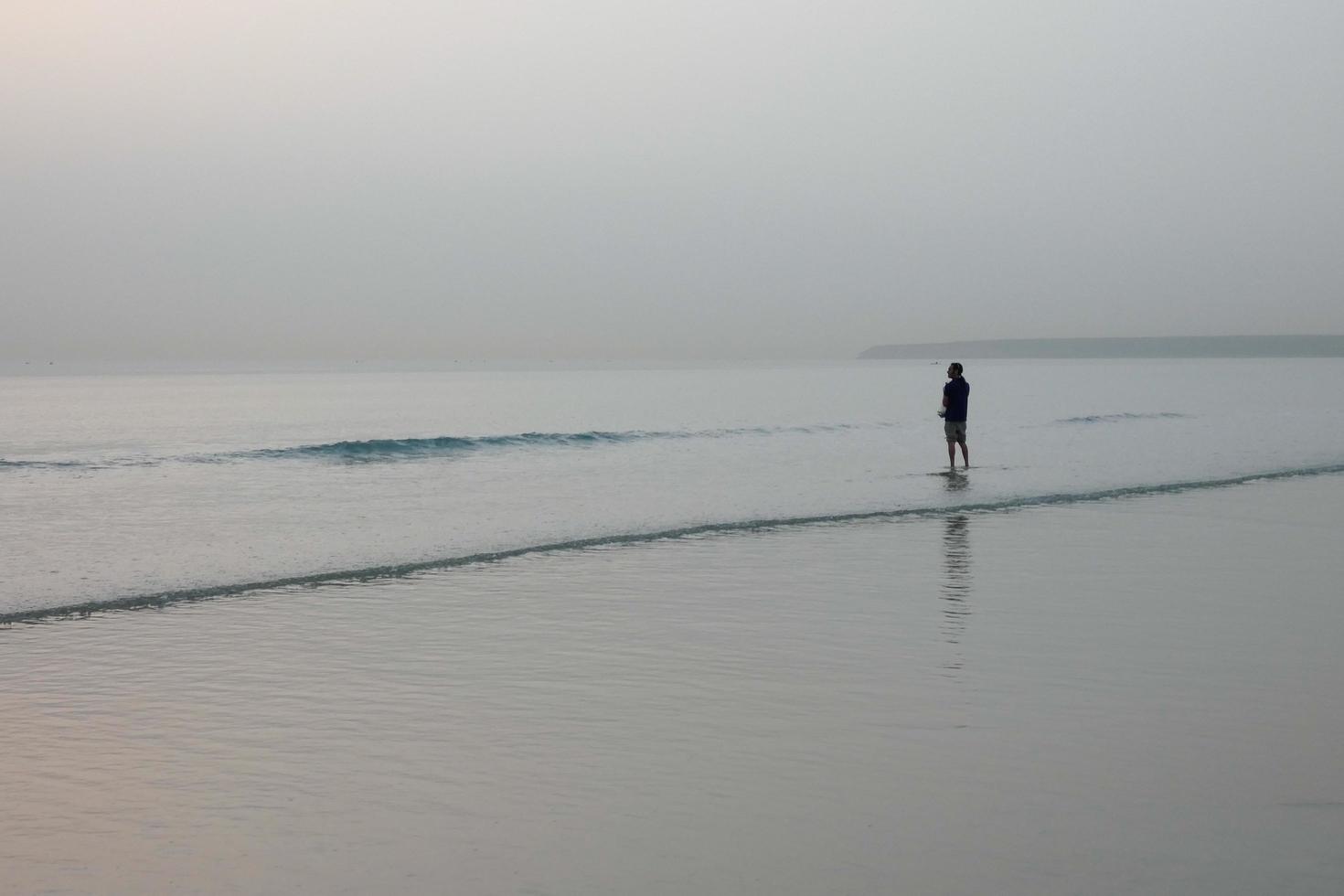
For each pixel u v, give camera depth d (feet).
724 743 22.39
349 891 15.98
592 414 182.39
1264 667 28.04
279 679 27.43
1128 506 60.13
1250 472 77.05
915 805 19.02
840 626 32.91
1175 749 21.85
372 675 27.84
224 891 16.01
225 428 149.69
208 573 41.63
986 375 515.50
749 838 17.72
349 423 160.25
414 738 22.89
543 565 43.34
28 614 34.63
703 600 36.88
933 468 81.97
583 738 22.76
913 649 30.07
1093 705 24.82
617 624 33.45
